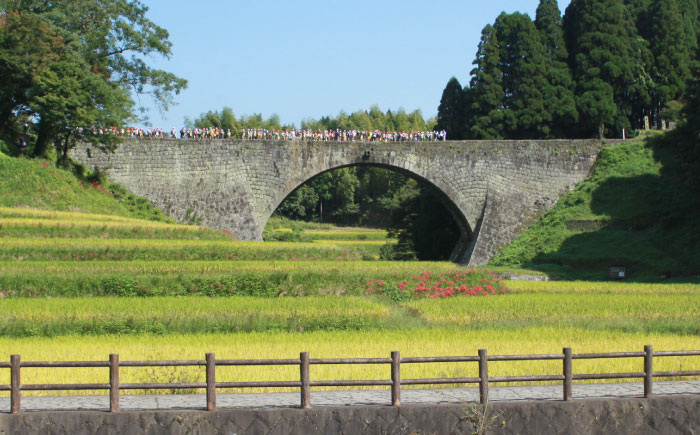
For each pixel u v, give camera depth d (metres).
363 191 148.88
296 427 18.69
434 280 41.47
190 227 55.34
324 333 29.62
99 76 59.75
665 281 55.16
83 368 23.14
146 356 24.19
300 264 44.59
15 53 57.06
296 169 65.12
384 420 18.94
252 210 63.88
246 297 35.94
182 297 35.50
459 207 68.69
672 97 82.44
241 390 21.75
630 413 19.88
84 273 36.94
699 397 20.31
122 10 64.31
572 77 79.88
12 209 51.75
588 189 69.00
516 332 29.72
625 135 81.25
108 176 62.06
